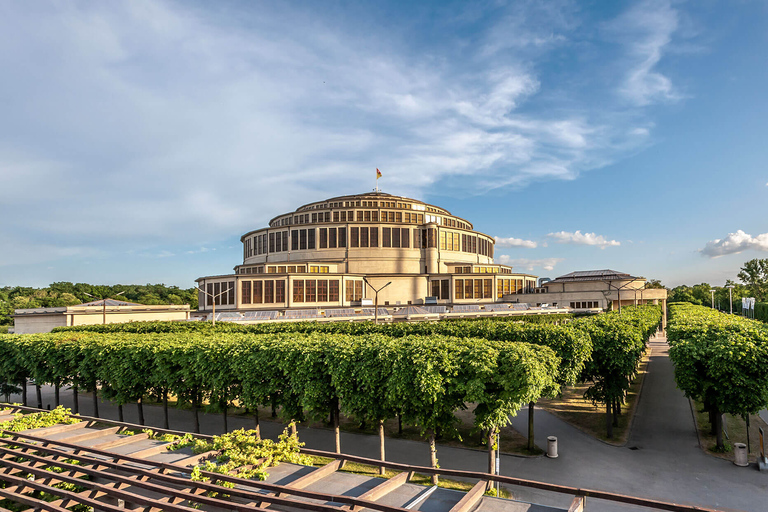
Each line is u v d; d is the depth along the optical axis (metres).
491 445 23.27
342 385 25.20
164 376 31.89
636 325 40.19
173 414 40.66
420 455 28.62
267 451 15.84
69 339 39.16
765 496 21.98
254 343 29.61
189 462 15.71
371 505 11.17
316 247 96.44
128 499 12.96
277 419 38.03
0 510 15.15
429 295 95.88
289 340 29.33
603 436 31.95
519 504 11.87
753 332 28.19
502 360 22.86
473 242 110.56
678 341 30.38
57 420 22.75
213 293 87.56
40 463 16.75
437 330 39.62
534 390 22.00
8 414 25.12
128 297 184.88
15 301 141.62
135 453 16.59
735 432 32.25
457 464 27.02
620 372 31.61
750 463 26.30
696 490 22.75
